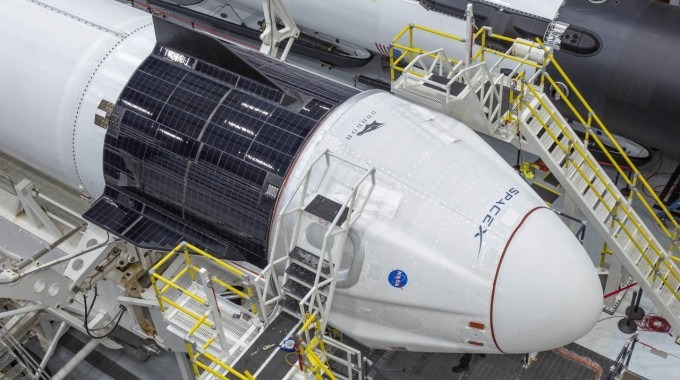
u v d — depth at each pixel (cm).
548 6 1806
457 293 1077
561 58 1789
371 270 1102
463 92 1239
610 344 1511
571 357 1277
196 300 1150
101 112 1316
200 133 1227
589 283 1098
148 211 1310
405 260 1086
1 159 1658
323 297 1141
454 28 1880
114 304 1465
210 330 1181
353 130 1180
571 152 1427
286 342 1098
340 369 1239
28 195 1416
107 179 1340
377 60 2277
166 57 1339
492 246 1071
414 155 1151
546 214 1130
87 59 1373
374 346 1212
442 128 1229
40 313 1546
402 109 1234
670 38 1712
